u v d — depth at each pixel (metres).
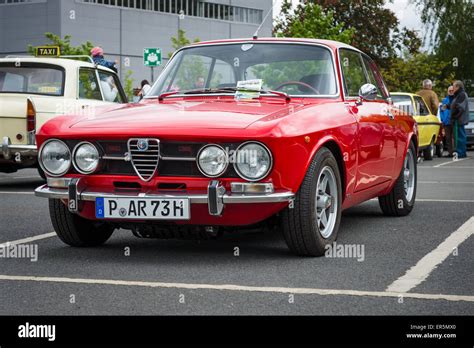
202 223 5.28
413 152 8.05
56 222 5.90
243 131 5.09
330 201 5.72
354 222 7.41
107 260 5.52
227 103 5.92
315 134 5.42
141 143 5.25
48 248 6.06
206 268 5.18
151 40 55.00
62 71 11.24
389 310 4.07
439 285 4.62
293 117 5.37
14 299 4.39
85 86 11.55
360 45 46.78
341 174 5.99
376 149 6.73
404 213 7.84
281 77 6.37
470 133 26.66
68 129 5.50
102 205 5.33
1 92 11.17
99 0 51.84
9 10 51.12
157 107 5.87
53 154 5.54
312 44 6.61
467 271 5.04
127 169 5.38
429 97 21.03
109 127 5.39
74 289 4.61
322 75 6.38
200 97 6.30
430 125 19.41
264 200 5.09
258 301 4.27
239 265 5.27
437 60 44.53
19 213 8.27
